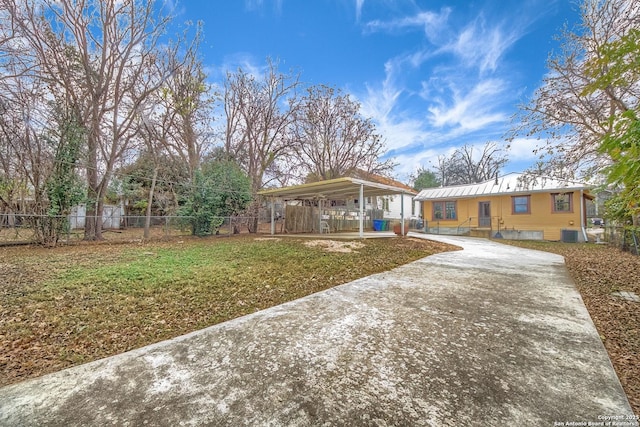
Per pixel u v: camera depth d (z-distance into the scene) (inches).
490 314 126.2
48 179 363.9
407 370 81.7
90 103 424.8
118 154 471.5
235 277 206.4
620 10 244.7
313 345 97.6
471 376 78.8
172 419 63.0
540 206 565.9
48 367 92.7
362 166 737.6
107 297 159.3
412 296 153.5
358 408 65.7
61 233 380.8
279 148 665.6
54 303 148.3
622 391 72.4
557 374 79.7
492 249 380.5
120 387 75.4
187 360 89.1
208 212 518.0
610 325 125.7
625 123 76.9
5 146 357.7
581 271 240.7
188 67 532.4
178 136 581.6
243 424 61.1
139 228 675.4
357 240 426.9
